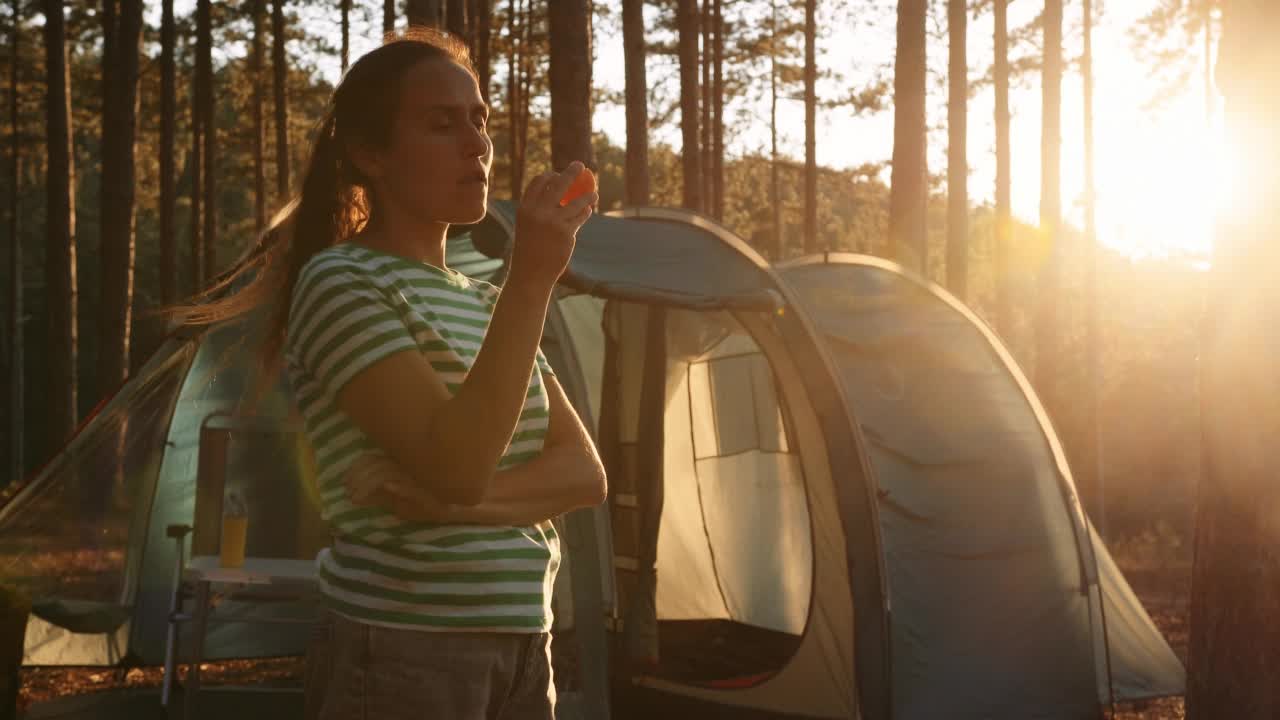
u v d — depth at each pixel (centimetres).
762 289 714
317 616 156
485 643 151
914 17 1245
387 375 141
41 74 2892
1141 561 1483
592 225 727
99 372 1728
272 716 679
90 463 729
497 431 133
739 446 971
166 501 746
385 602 148
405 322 150
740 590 988
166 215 2095
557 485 162
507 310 132
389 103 161
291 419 720
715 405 977
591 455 169
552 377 176
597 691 599
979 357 777
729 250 744
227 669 789
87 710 687
